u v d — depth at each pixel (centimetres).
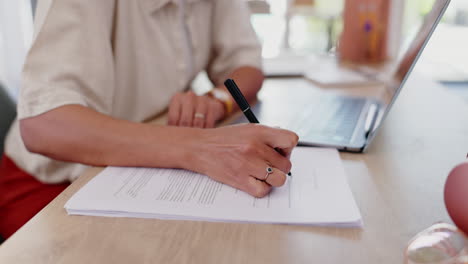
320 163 56
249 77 92
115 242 38
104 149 55
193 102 73
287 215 42
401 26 144
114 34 80
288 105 88
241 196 46
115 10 79
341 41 146
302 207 44
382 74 118
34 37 63
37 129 59
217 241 38
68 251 37
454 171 33
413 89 105
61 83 63
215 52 106
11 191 78
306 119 76
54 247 38
